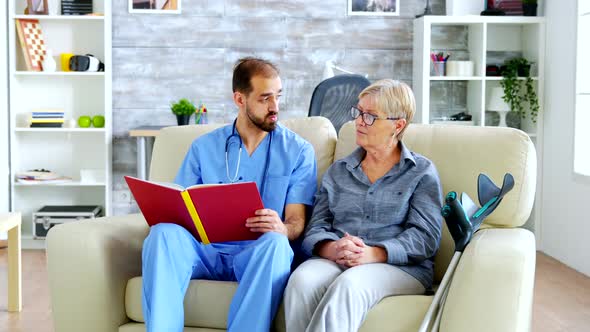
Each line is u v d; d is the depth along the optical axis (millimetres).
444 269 2629
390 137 2506
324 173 2795
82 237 2463
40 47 5324
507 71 5203
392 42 5508
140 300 2480
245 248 2422
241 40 5461
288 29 5477
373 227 2521
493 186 2311
